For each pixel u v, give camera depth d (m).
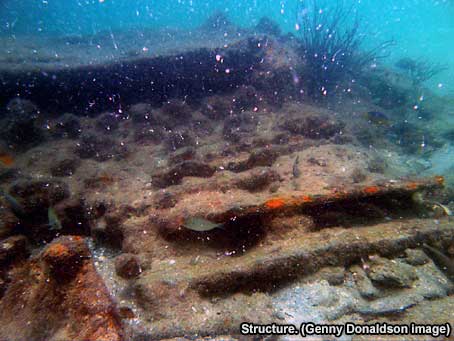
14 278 2.93
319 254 3.14
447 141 8.66
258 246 3.62
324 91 9.98
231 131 7.07
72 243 2.65
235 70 8.78
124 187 5.29
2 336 2.48
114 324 2.30
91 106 8.29
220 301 2.95
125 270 3.39
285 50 9.45
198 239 3.79
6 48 9.98
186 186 4.46
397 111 10.59
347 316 2.72
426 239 3.46
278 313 2.77
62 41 12.48
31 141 6.73
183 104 8.09
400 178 4.08
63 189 4.78
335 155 5.71
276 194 3.81
